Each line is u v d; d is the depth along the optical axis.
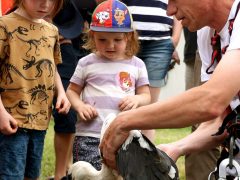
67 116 4.07
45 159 5.26
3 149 3.13
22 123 3.16
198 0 2.32
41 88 3.24
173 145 2.65
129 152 2.09
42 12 3.22
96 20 3.49
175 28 4.64
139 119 2.10
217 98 2.03
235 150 2.36
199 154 3.59
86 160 3.44
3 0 3.87
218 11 2.34
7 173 3.12
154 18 4.25
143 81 3.60
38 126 3.24
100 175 2.28
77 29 4.07
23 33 3.21
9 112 3.15
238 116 2.24
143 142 2.10
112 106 3.47
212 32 2.67
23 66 3.19
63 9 4.06
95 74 3.52
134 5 4.23
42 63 3.25
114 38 3.47
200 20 2.37
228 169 2.17
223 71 2.05
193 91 2.06
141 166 2.08
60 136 4.13
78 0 4.16
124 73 3.53
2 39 3.14
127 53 3.59
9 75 3.15
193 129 3.61
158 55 4.30
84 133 3.46
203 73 2.77
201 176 3.61
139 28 4.24
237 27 2.17
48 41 3.32
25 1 3.21
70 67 4.09
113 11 3.47
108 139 2.17
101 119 3.45
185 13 2.36
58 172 4.17
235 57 2.07
